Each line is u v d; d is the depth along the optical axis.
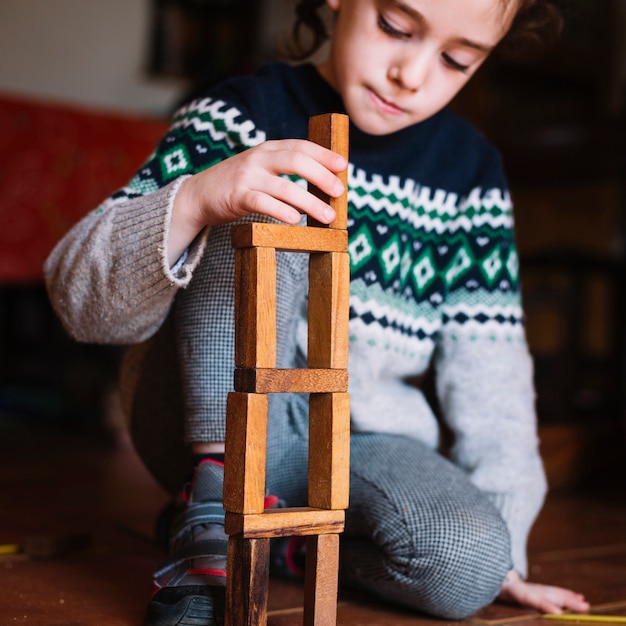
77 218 3.15
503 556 1.12
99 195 3.19
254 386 0.83
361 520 1.16
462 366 1.31
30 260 3.08
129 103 4.76
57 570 1.31
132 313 1.05
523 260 3.46
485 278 1.32
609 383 3.76
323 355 0.88
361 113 1.13
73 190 3.15
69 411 3.56
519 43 1.42
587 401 3.61
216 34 4.91
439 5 1.04
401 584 1.12
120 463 2.68
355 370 1.25
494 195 1.34
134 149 3.25
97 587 1.21
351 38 1.10
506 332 1.32
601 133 3.92
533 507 1.28
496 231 1.33
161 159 1.14
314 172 0.89
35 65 4.53
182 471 1.31
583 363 3.66
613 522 1.99
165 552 1.47
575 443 2.53
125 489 2.19
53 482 2.25
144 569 1.34
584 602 1.22
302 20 1.42
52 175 3.11
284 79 1.26
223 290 1.08
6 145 3.04
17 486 2.15
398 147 1.27
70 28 4.59
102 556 1.42
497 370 1.30
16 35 4.48
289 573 1.30
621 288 3.69
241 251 0.84
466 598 1.11
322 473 0.88
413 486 1.15
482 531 1.10
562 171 4.10
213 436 1.07
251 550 0.84
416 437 1.33
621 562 1.55
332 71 1.24
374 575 1.16
